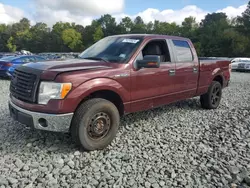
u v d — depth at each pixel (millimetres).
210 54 65062
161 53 5090
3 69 13000
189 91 5695
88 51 5082
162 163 3521
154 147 4047
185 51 5598
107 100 3961
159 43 5082
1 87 10445
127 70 4199
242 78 17125
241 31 66812
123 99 4199
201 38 68875
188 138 4516
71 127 3658
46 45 98938
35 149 3822
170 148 4047
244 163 3582
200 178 3164
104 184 2975
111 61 4332
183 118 5777
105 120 3916
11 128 4707
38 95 3527
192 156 3775
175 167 3420
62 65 3855
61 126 3508
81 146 3723
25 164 3381
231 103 7762
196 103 7391
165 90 4992
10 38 102000
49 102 3457
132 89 4316
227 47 62625
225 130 4969
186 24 86250
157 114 6031
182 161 3598
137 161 3568
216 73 6551
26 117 3629
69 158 3570
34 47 100062
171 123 5375
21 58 13680
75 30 96562
